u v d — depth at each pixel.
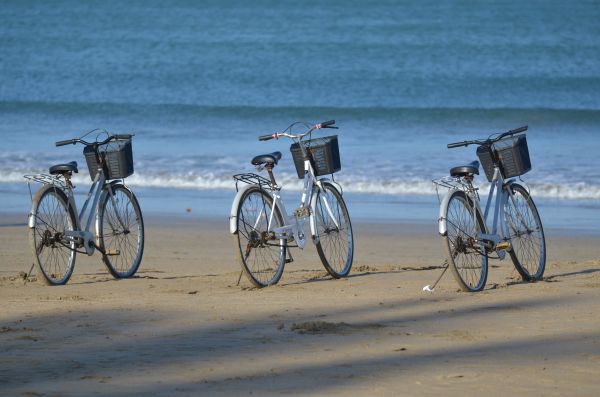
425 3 147.12
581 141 49.75
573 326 13.30
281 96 75.19
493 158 18.09
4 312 14.70
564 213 32.22
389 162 43.25
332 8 142.50
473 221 17.17
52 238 18.22
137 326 13.54
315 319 14.02
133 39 108.31
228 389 10.11
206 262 22.59
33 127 57.56
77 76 85.00
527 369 10.90
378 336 12.75
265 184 17.91
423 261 22.97
